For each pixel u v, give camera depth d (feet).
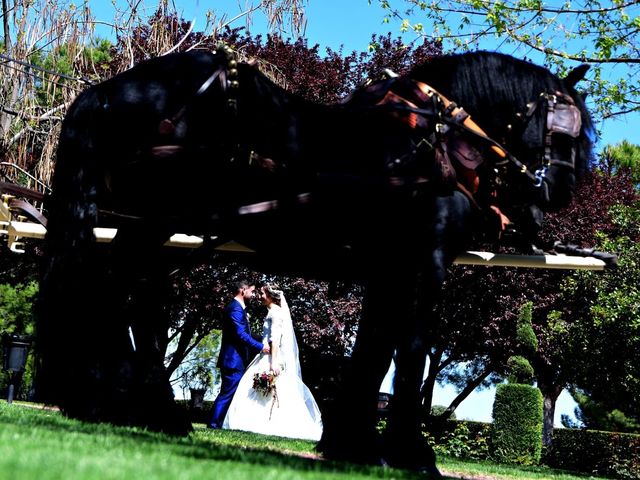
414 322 15.56
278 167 14.79
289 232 15.46
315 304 57.77
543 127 17.31
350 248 15.75
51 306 14.73
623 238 41.42
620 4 35.45
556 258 18.53
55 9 32.78
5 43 32.71
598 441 58.49
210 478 8.47
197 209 15.07
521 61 17.54
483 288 59.06
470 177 15.88
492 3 36.47
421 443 15.87
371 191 14.87
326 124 15.37
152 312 16.80
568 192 17.52
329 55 63.05
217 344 81.35
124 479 7.70
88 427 14.15
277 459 12.66
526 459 44.78
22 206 19.01
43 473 7.50
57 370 14.67
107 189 15.15
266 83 15.11
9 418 15.16
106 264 16.29
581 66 18.38
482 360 76.84
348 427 16.58
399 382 15.65
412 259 15.69
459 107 16.62
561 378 64.85
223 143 14.60
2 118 33.68
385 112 15.48
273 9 35.63
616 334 40.16
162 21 37.35
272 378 33.50
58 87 34.30
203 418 66.90
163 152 14.46
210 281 55.21
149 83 14.96
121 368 15.89
